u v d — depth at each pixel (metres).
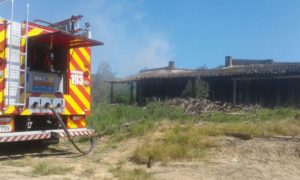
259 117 15.60
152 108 17.17
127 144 10.91
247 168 8.06
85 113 10.54
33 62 9.71
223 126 11.52
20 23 9.18
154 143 10.20
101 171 8.14
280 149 9.08
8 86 8.89
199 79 26.02
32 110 9.32
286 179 7.39
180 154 9.02
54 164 8.66
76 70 10.41
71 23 10.52
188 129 11.32
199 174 7.77
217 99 28.88
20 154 9.91
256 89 27.11
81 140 11.73
